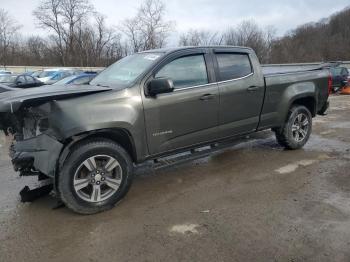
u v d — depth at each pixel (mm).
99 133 3908
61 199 3738
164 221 3668
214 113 4781
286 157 5766
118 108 3916
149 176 5043
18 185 4852
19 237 3443
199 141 4730
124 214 3861
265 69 6125
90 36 54000
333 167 5188
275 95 5555
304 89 5938
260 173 5027
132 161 4262
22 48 54719
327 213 3715
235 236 3312
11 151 4133
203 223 3590
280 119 5719
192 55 4633
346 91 18469
